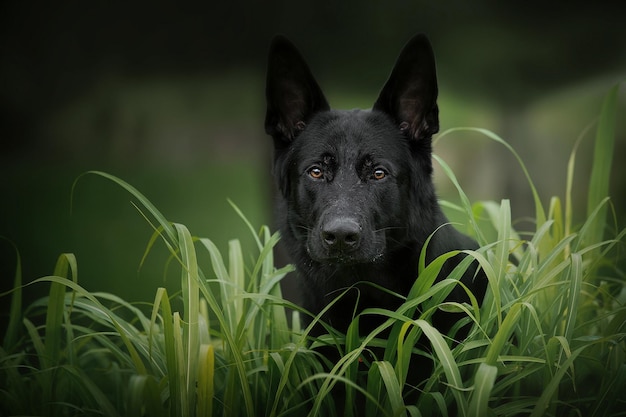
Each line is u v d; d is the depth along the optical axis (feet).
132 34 33.06
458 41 33.24
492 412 12.84
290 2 28.71
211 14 29.96
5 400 14.11
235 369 13.43
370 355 15.35
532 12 31.76
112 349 14.49
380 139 16.02
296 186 16.42
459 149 48.37
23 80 39.06
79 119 45.78
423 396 12.92
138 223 48.08
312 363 14.21
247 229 44.98
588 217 16.92
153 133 49.34
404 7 30.40
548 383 13.14
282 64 16.89
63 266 13.73
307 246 15.66
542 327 15.48
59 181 51.57
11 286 36.11
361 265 15.52
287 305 13.96
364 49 31.78
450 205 18.99
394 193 15.81
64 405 14.44
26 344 17.71
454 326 14.01
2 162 50.88
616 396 13.32
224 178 52.49
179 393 12.64
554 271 13.79
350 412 13.16
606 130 17.65
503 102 37.45
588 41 33.04
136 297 33.55
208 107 42.68
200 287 13.00
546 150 39.04
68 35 34.42
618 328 14.08
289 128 17.33
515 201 39.06
